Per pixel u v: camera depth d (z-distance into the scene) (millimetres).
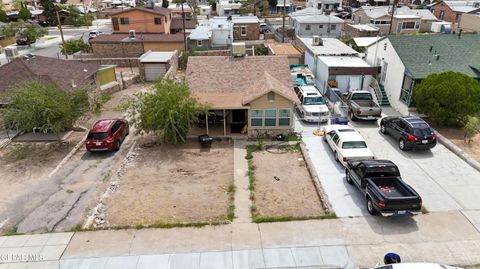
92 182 18219
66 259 12719
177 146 22266
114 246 13320
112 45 45719
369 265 12148
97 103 27469
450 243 13102
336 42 38500
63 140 23500
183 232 14016
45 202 16453
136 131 22938
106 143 21047
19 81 25859
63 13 77438
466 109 21750
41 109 21000
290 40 52625
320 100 25812
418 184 17094
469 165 18906
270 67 26188
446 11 62250
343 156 18234
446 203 15508
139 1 105625
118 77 37594
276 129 22938
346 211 15086
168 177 18422
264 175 18422
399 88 26312
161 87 22188
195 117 22047
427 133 19797
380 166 15367
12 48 34062
